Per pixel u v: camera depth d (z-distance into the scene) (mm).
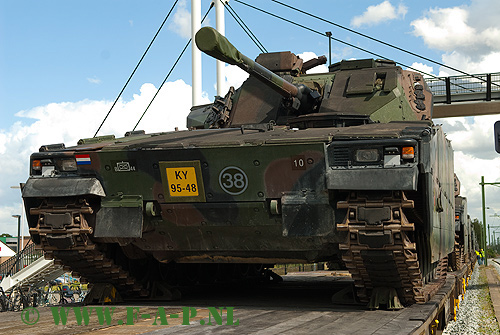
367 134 8078
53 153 9148
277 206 8570
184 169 8648
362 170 7938
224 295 11570
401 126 8727
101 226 9172
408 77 12992
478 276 35594
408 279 8297
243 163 8398
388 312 7965
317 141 8023
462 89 25766
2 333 6441
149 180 8891
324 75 12922
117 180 9047
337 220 8375
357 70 12758
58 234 9188
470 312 16125
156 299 10320
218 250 9594
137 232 9016
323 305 9227
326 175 8062
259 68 9836
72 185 8984
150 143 8789
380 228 7820
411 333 5941
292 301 10109
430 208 8227
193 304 9609
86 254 9344
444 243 11141
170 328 6465
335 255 10141
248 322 6906
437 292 10734
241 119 12312
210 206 8812
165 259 10086
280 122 11891
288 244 9062
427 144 8000
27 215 9500
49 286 21812
